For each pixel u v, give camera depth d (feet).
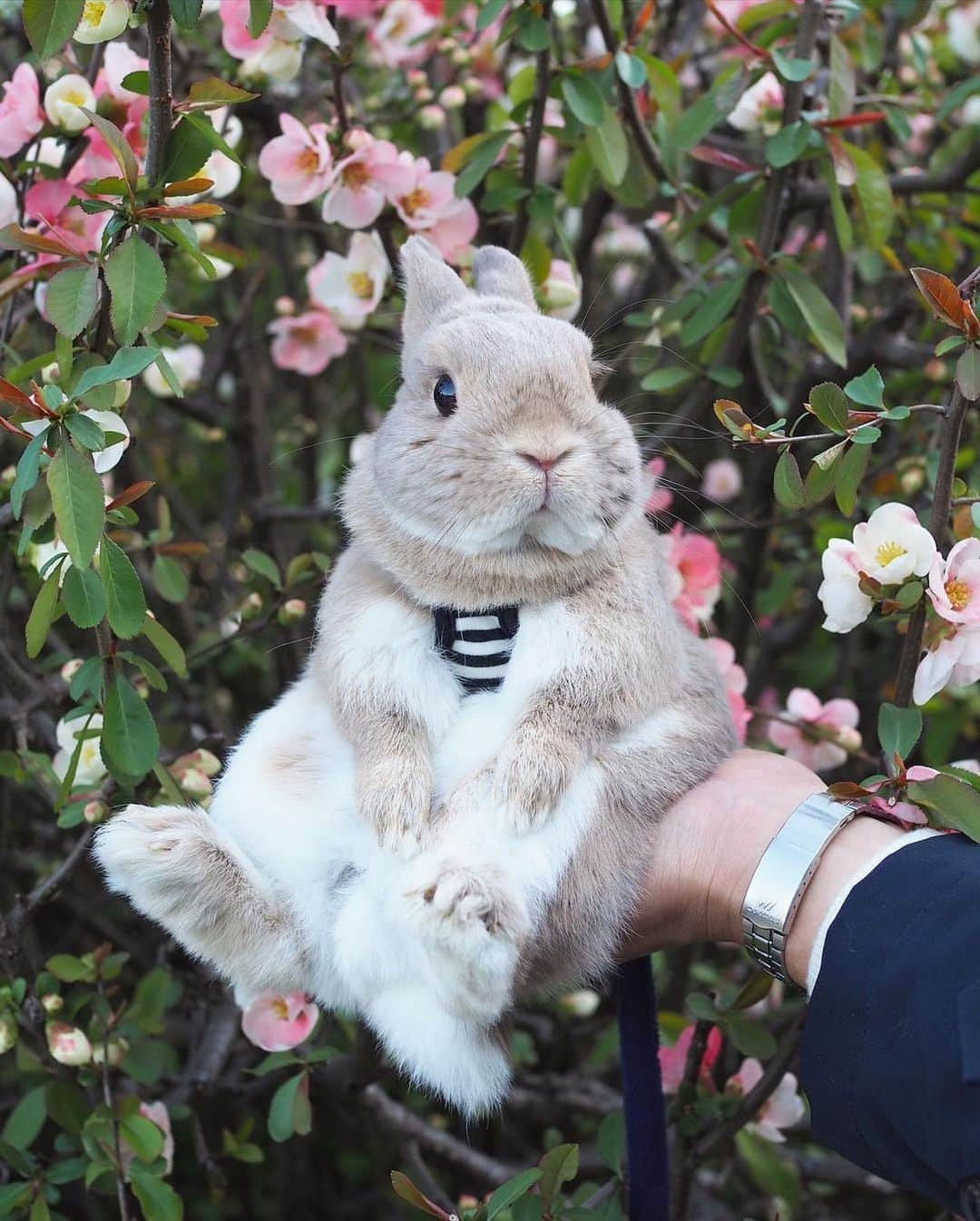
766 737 3.21
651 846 2.47
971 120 3.72
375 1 3.08
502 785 2.37
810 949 2.38
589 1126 3.64
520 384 2.38
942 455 2.46
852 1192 3.71
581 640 2.43
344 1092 3.09
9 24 3.44
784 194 3.08
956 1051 2.16
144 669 2.50
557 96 2.92
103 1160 2.67
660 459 3.11
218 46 3.41
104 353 2.50
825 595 2.47
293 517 3.58
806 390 3.43
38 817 3.78
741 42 2.84
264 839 2.49
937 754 3.53
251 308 4.07
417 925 2.29
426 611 2.50
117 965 2.79
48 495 2.39
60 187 2.70
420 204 2.97
